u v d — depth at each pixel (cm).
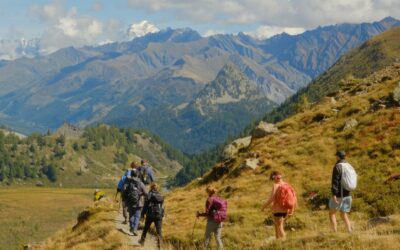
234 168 4197
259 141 4628
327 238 1642
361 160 3167
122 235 2503
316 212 2581
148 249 2233
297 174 3341
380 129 3516
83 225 3228
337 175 1678
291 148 3897
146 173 2716
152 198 2219
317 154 3569
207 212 1944
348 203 1681
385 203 2394
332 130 3994
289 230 2338
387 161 2972
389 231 1645
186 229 2692
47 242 3522
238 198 3238
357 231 1716
